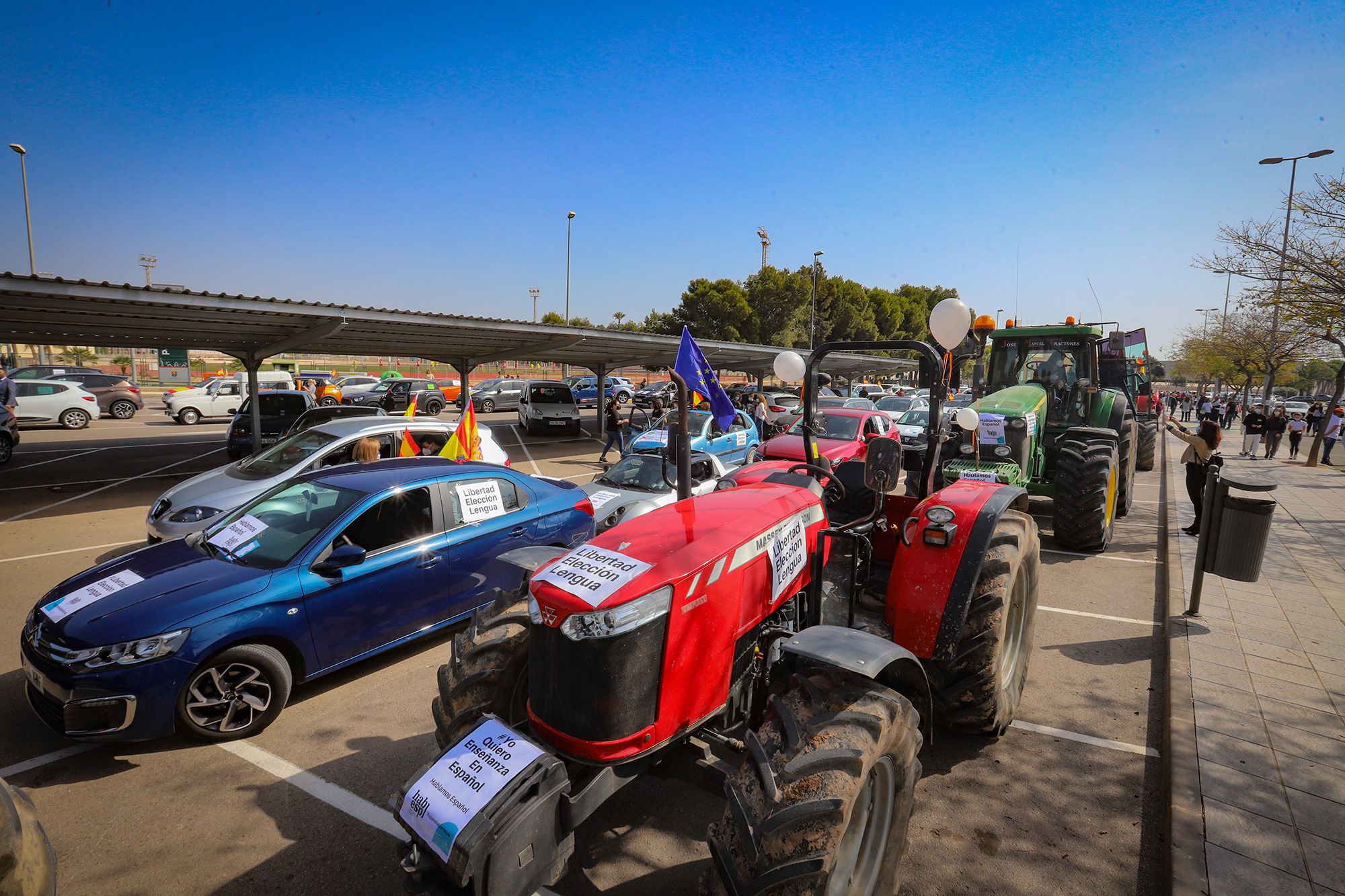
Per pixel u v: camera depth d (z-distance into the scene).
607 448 15.04
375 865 2.99
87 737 3.56
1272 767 3.38
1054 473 8.40
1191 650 4.78
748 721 2.90
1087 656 5.05
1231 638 4.99
